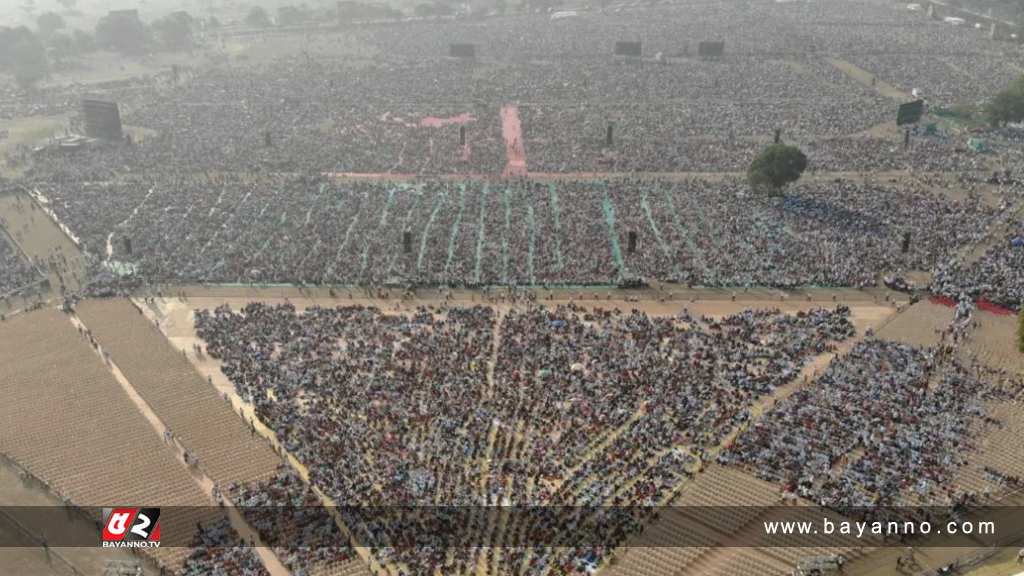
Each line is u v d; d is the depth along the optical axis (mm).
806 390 113750
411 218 180125
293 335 132000
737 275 153500
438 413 110750
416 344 128125
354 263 158625
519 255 161750
